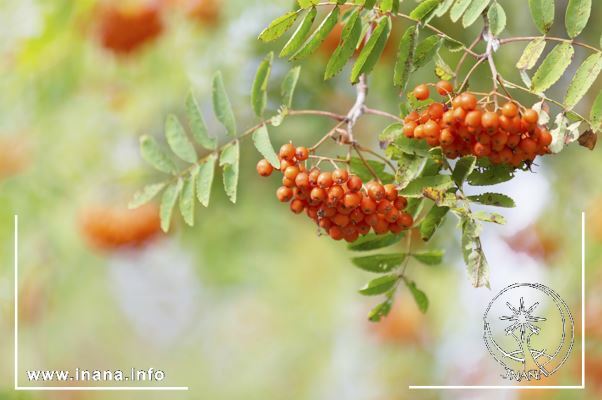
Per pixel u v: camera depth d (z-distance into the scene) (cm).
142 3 158
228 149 114
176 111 175
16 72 172
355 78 109
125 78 176
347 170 111
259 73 113
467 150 107
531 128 105
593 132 108
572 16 107
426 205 132
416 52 109
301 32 107
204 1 161
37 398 173
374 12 108
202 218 175
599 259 159
